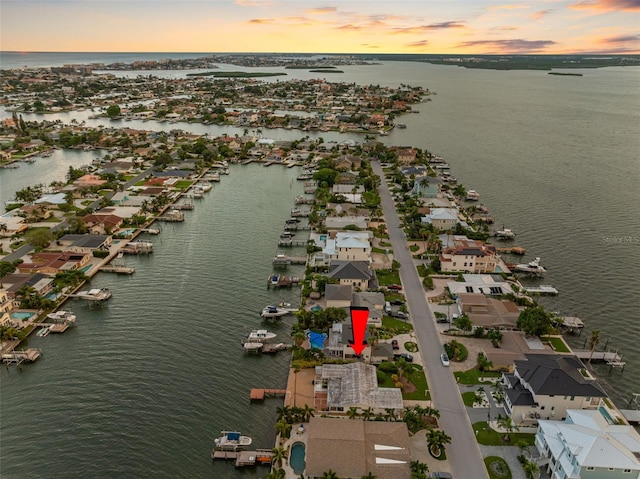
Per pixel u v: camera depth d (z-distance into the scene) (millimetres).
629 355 118750
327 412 95188
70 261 160750
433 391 101750
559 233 192375
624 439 79125
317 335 120188
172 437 92500
